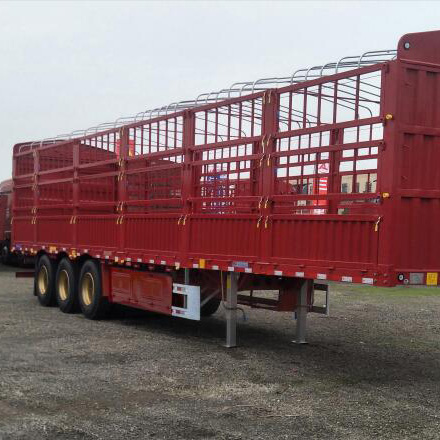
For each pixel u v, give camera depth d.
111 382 6.38
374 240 5.91
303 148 6.71
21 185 14.06
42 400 5.69
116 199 10.30
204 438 4.74
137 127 9.72
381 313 12.35
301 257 6.71
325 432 4.95
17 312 11.55
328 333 9.73
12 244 14.58
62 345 8.25
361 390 6.28
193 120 8.36
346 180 6.28
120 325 10.14
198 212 8.23
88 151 11.22
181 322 10.57
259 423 5.14
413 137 5.85
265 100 7.26
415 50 5.84
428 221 5.97
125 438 4.72
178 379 6.56
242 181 7.54
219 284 8.45
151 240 9.21
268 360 7.57
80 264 11.49
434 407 5.72
